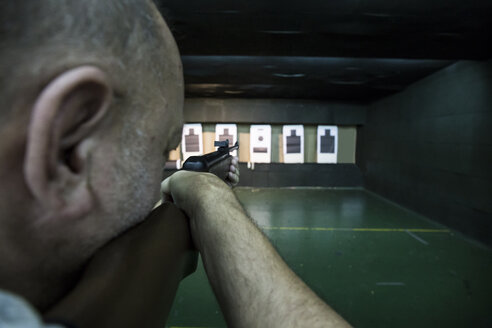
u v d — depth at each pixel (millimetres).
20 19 106
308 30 1754
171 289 194
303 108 4859
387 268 2051
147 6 162
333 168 5086
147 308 148
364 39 1904
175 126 195
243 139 5137
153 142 170
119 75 138
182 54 2184
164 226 224
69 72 113
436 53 2184
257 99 4820
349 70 2871
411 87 3539
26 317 79
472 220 2566
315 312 194
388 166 4160
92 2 125
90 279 134
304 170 5043
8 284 128
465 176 2629
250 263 234
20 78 106
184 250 251
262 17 1622
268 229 2891
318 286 1803
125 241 165
